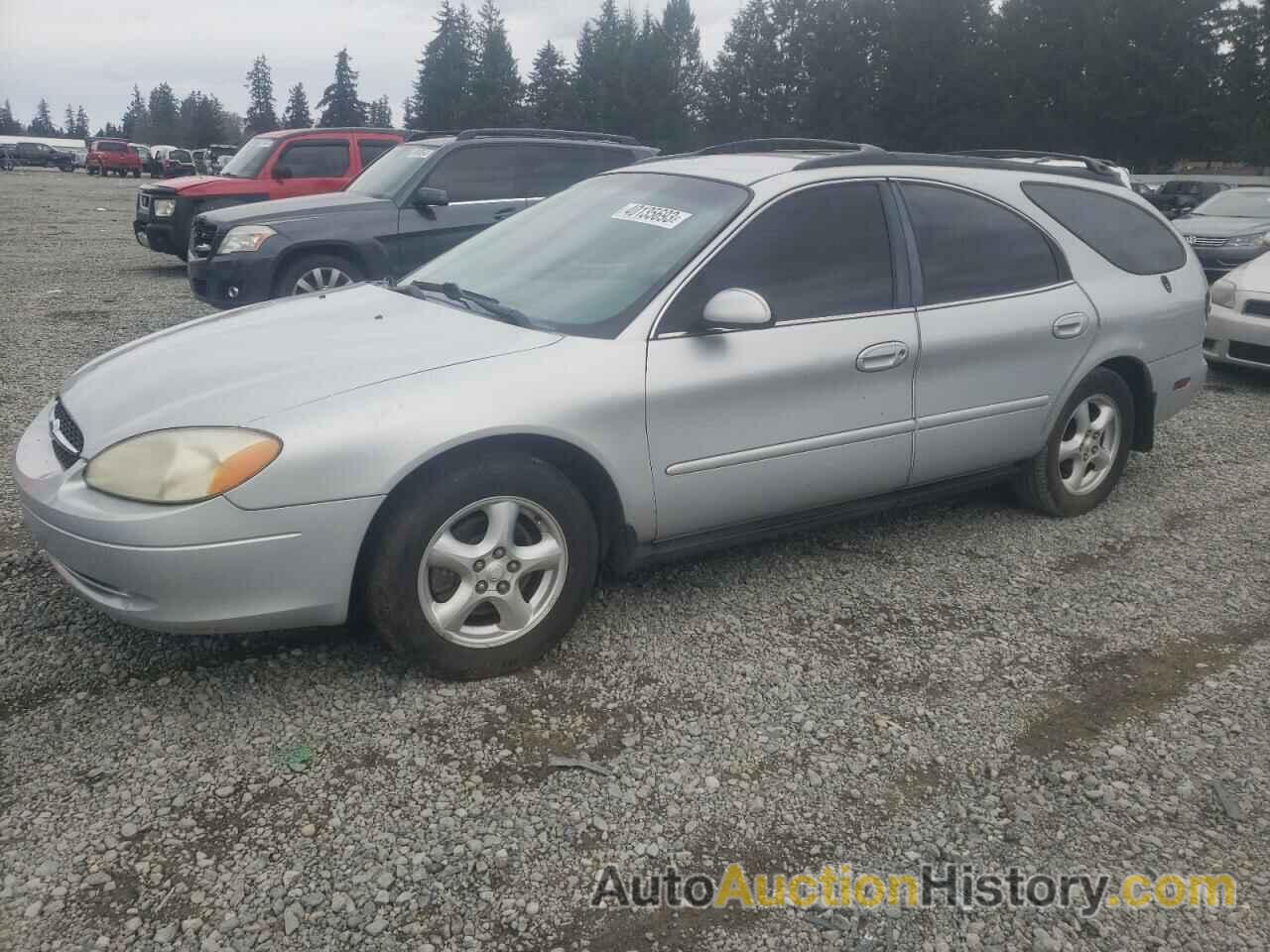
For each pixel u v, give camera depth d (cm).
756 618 374
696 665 338
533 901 234
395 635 306
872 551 440
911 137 5250
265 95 12769
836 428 379
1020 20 4916
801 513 390
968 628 373
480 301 369
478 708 308
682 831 260
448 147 866
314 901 230
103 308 993
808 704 318
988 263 427
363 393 296
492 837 254
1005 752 298
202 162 4969
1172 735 308
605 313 343
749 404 354
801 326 366
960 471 432
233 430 283
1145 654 358
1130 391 490
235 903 229
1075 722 315
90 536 279
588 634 356
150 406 301
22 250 1497
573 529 326
